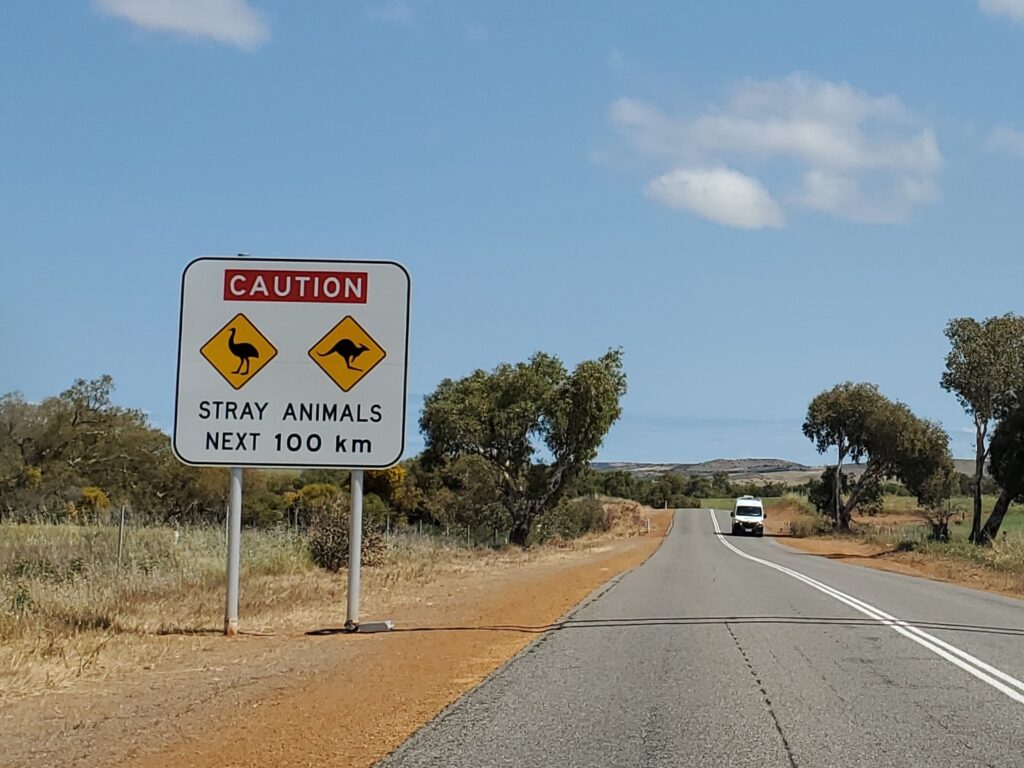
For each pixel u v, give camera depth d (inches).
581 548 1990.7
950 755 309.1
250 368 563.5
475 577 1032.2
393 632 578.2
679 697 392.8
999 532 2057.1
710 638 563.2
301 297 565.9
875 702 388.2
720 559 1531.7
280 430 561.3
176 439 560.7
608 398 2144.4
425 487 2485.2
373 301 566.6
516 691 402.9
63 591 649.6
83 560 806.5
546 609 713.6
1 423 1775.3
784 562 1478.8
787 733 335.0
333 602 730.8
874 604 788.0
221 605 667.4
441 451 2203.5
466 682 426.6
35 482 1738.4
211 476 1887.3
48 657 456.8
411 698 391.2
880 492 3243.1
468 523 2223.2
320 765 295.1
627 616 669.3
